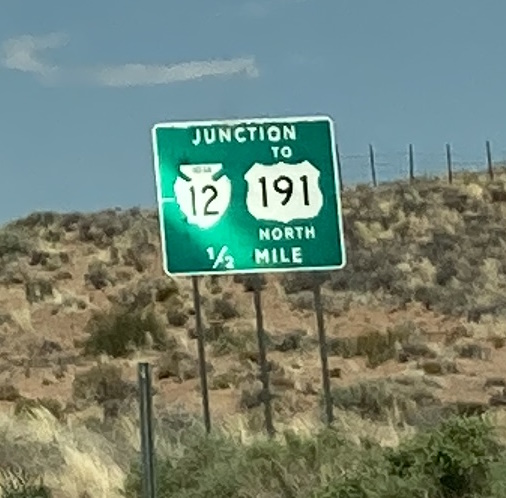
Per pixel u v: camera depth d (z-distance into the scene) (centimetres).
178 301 4469
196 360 3441
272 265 1811
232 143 1806
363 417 2345
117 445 2089
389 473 1337
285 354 3509
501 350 3397
